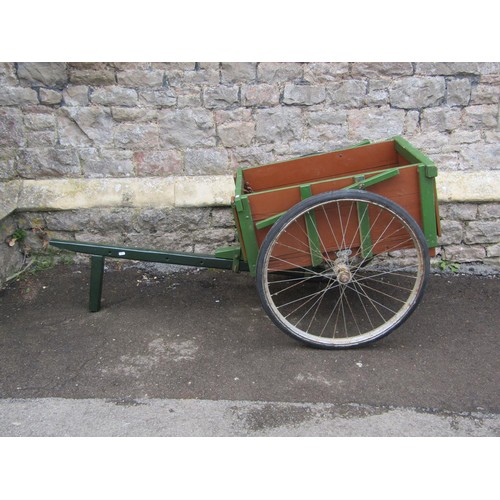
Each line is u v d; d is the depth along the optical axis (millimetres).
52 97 4020
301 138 4137
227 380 3125
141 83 3998
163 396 3010
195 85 4008
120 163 4188
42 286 4156
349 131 4113
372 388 3039
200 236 4332
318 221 3145
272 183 3732
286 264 3254
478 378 3105
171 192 4199
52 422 2822
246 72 3975
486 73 3965
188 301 3969
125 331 3604
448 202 4145
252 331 3592
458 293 4020
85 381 3133
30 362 3293
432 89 4004
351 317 3719
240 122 4090
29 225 4293
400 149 3596
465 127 4090
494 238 4254
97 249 3631
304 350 3371
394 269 4355
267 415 2857
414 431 2736
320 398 2973
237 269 3576
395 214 3047
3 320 3736
